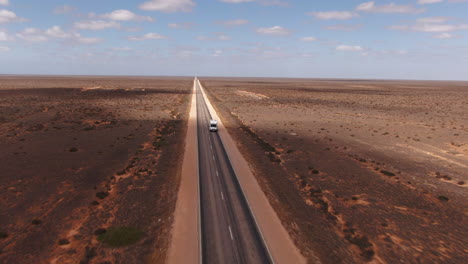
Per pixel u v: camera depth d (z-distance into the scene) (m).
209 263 22.31
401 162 50.72
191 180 38.75
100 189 35.38
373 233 27.73
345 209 32.50
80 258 22.42
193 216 29.39
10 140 55.75
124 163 45.50
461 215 31.80
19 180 36.81
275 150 56.28
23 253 22.69
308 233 27.27
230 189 36.28
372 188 38.75
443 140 67.56
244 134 69.69
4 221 27.16
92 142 57.44
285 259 23.22
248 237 26.00
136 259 22.66
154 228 27.19
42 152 49.28
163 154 50.72
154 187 36.50
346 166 47.78
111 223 27.80
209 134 67.56
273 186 38.22
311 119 96.00
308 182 40.28
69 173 40.19
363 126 84.31
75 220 27.98
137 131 69.25
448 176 43.44
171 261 22.48
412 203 34.47
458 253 24.83
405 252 24.77
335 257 23.81
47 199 32.06
